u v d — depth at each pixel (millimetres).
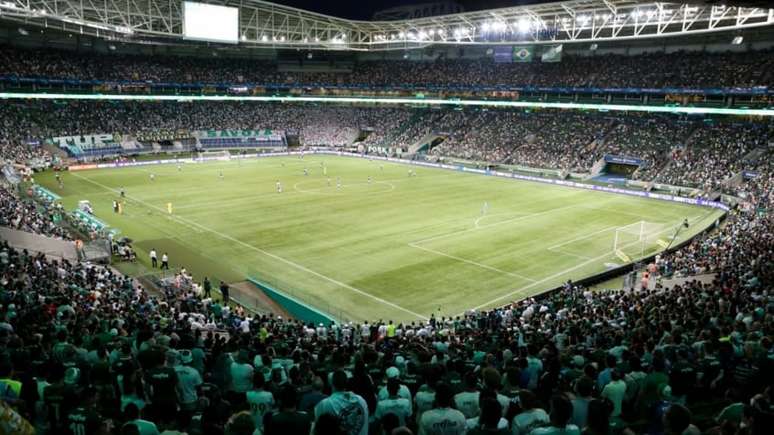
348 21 91188
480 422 6949
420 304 33031
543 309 26500
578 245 45406
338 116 117938
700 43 82750
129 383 10234
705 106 74875
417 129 107125
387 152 102688
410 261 40750
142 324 17750
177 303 28109
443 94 104375
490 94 98562
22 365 11688
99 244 39375
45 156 79062
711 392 11898
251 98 108938
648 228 51250
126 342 14531
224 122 107125
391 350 16844
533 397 7676
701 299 21609
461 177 80562
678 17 65000
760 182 60312
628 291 32188
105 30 86250
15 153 75812
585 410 8734
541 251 43625
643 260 39344
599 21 77438
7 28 89938
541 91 92312
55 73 89750
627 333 17203
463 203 61469
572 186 74875
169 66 104625
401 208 58156
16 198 49188
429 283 36406
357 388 8742
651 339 15031
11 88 85125
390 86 110125
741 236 38406
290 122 113875
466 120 102875
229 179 74500
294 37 99812
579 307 25859
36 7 73500
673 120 81188
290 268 39031
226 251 42719
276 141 109000
